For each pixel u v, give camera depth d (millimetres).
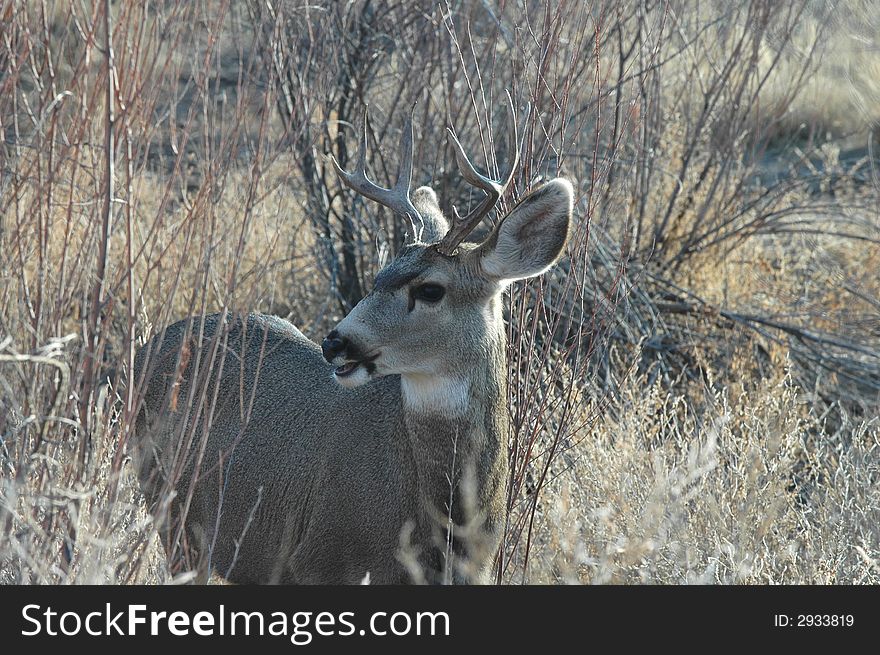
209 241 10492
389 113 18797
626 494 12617
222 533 12164
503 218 10500
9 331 10031
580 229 13805
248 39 18828
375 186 11805
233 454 12031
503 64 17797
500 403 11016
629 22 20188
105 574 9609
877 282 21141
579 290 14969
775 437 13508
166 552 11344
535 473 13734
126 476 11773
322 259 18984
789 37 21141
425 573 10836
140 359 12805
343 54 18219
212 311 13906
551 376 13188
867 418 17234
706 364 17094
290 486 11602
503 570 12039
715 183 20219
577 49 13570
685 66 21891
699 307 18922
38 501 9344
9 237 11055
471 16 17906
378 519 10984
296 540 11562
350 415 11422
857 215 23609
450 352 10680
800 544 12734
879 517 13031
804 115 28250
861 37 28641
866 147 28375
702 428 14539
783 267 21047
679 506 11609
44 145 10336
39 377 10297
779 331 19328
